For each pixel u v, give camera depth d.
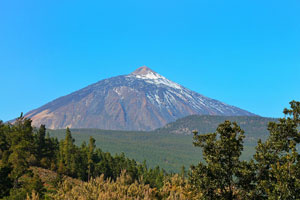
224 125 25.33
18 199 53.00
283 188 20.83
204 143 25.56
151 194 43.56
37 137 119.25
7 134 102.06
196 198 28.06
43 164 109.81
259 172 24.42
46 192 66.00
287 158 22.41
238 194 24.30
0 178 62.81
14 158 80.81
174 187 44.78
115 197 40.94
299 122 24.66
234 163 24.64
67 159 117.12
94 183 46.66
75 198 42.31
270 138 25.30
